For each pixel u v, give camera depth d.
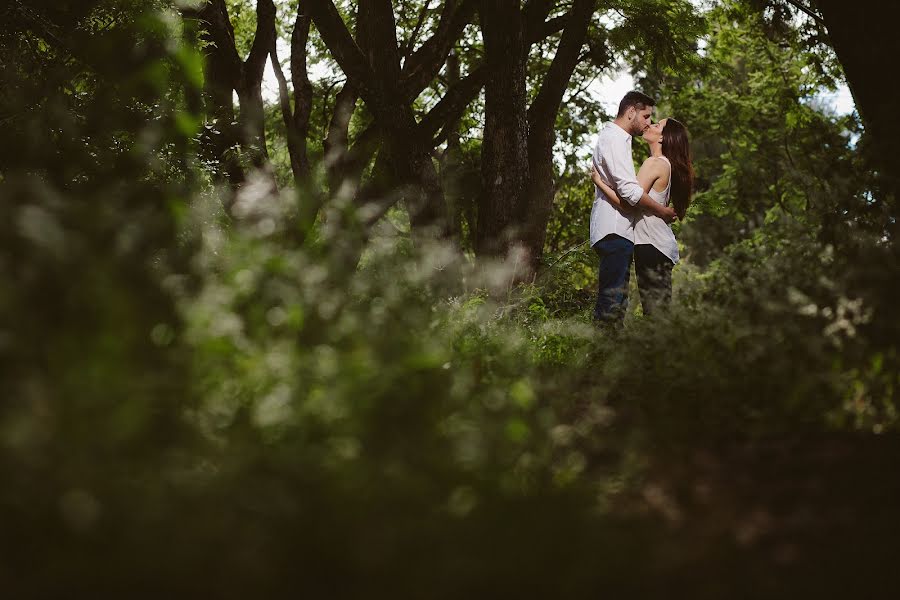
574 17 13.80
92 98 8.35
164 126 7.84
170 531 1.60
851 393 3.18
